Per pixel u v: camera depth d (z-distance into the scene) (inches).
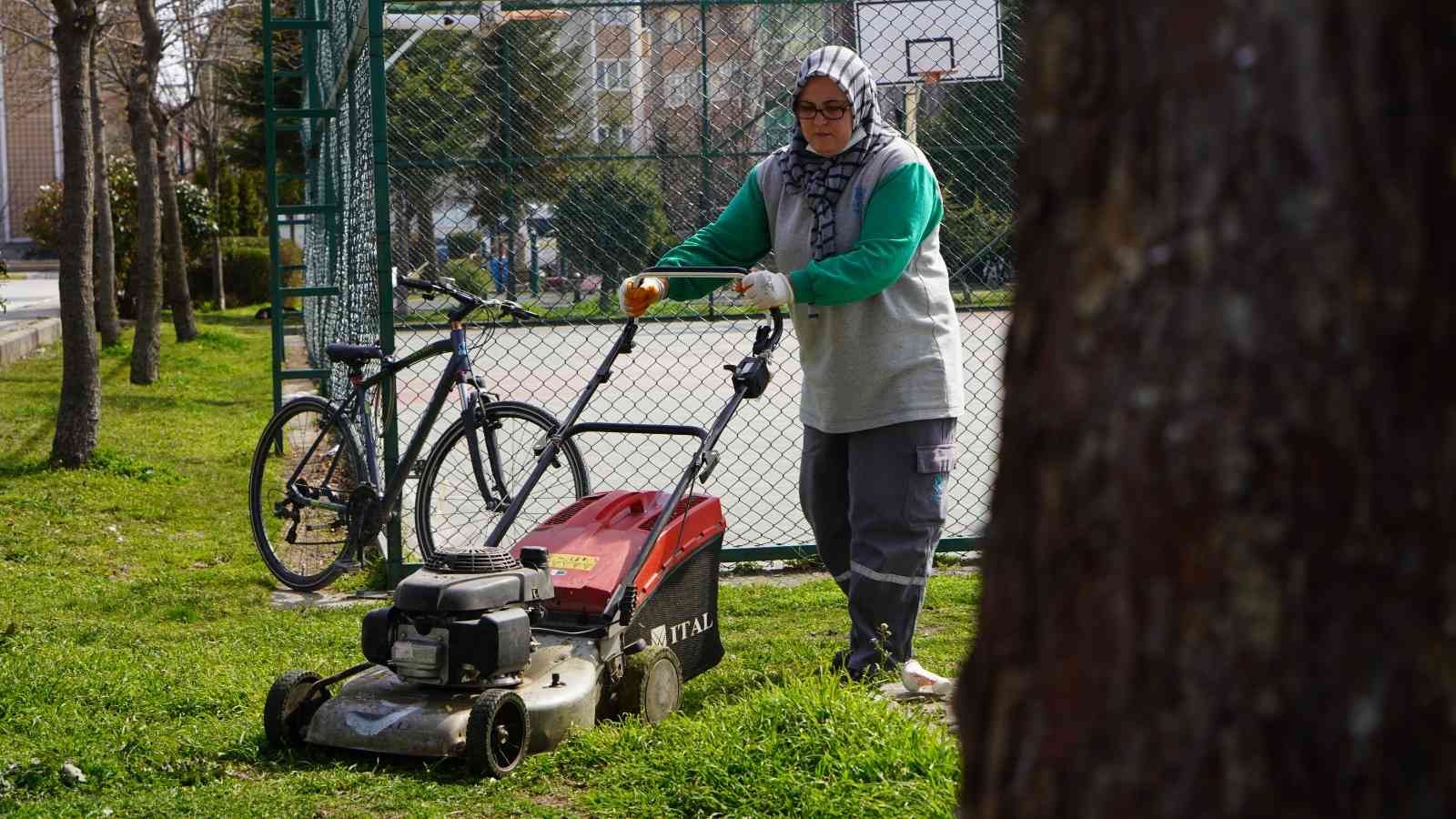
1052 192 57.0
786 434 415.2
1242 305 51.9
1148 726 53.7
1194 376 52.7
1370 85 50.7
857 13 289.4
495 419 251.1
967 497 329.1
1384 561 50.9
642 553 169.9
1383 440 50.9
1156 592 53.6
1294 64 51.1
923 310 183.0
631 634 173.6
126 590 256.5
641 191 310.2
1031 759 57.3
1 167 1979.6
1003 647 59.0
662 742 154.0
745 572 274.2
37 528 305.9
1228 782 52.3
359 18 278.4
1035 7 57.8
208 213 1166.3
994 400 415.2
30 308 982.4
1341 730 51.2
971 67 291.1
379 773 153.4
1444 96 50.8
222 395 572.1
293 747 161.2
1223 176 52.2
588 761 152.9
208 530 315.6
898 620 186.9
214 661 205.5
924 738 147.2
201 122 1226.6
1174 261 53.1
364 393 259.3
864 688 165.9
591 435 413.4
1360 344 50.8
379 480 257.0
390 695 157.9
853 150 180.4
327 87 432.5
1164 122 53.4
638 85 309.3
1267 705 51.8
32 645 212.2
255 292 1274.6
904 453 182.5
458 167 306.8
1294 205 51.3
